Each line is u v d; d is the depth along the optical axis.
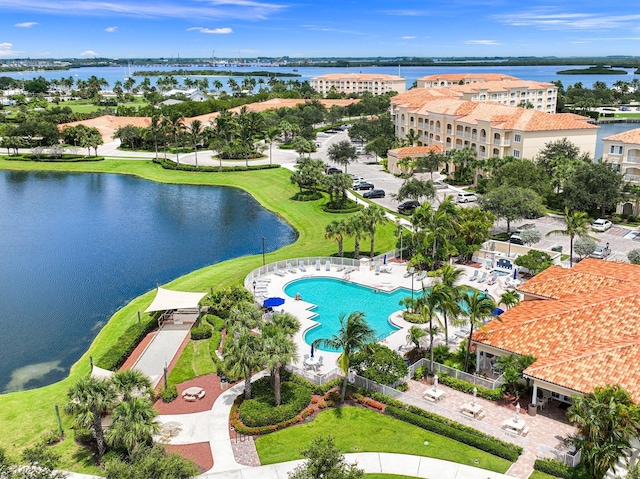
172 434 38.31
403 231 83.75
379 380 42.53
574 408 32.09
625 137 93.56
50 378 49.94
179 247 86.88
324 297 62.47
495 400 41.38
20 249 87.00
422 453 35.88
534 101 188.75
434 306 44.38
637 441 35.03
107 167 154.12
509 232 81.56
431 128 140.00
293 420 39.47
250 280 65.94
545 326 44.00
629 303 44.16
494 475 33.47
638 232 82.75
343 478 28.50
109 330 57.06
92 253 84.56
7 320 61.75
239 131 166.00
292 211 104.69
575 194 87.31
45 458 33.06
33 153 163.38
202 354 50.81
